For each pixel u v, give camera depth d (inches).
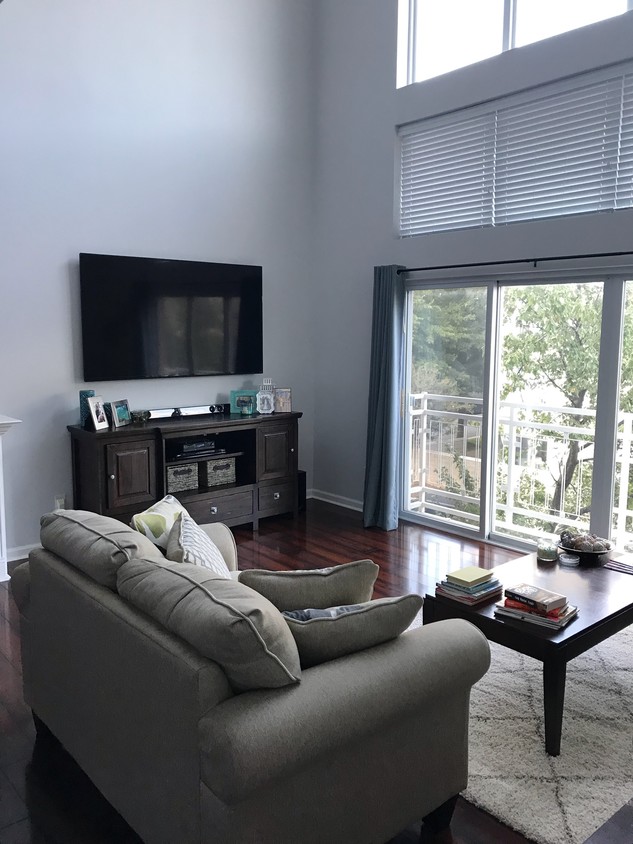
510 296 190.9
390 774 76.5
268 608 69.8
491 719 109.5
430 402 212.5
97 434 176.7
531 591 109.3
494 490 199.9
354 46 221.3
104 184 191.3
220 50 211.6
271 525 217.8
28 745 103.4
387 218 216.5
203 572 77.7
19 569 104.6
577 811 88.6
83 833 85.1
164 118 201.5
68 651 90.1
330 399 241.6
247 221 223.1
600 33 164.6
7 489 182.5
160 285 201.8
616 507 176.7
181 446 203.0
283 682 67.7
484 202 194.7
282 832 67.0
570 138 174.7
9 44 172.4
